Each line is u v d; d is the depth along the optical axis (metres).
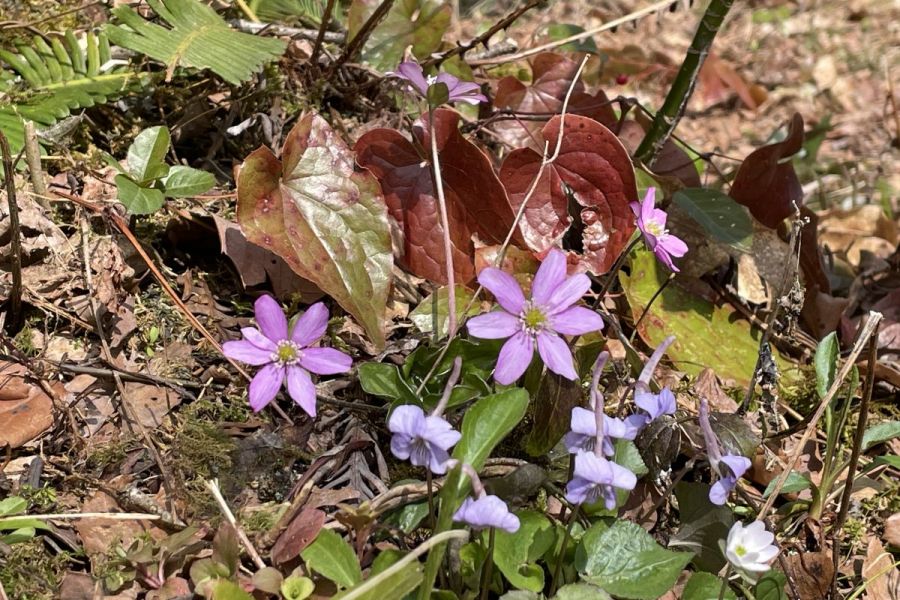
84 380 0.46
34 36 0.55
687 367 0.53
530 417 0.47
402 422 0.39
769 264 0.57
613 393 0.49
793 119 0.56
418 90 0.45
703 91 1.16
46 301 0.48
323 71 0.58
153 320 0.49
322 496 0.44
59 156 0.52
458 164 0.48
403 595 0.39
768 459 0.49
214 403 0.47
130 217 0.50
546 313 0.42
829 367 0.46
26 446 0.45
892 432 0.46
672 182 0.56
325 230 0.47
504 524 0.38
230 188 0.54
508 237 0.48
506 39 0.65
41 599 0.41
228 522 0.41
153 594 0.41
